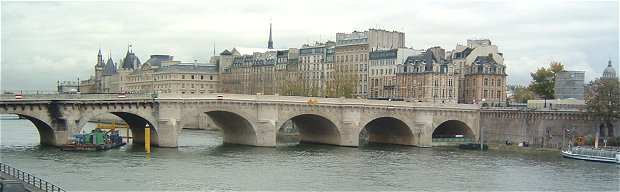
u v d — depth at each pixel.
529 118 157.12
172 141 134.38
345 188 90.06
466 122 166.25
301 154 130.50
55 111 124.12
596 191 92.38
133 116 139.25
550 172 110.00
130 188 85.44
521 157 132.62
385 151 142.25
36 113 122.56
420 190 90.12
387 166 113.81
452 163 120.19
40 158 110.62
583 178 103.88
